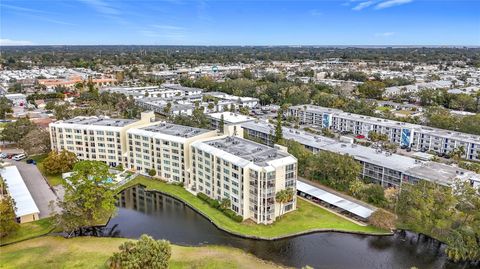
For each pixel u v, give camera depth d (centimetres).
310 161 15100
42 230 11538
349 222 12112
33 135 17888
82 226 11944
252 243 11081
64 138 17388
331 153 14900
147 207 13662
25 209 12162
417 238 11481
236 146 13975
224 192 12962
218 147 13775
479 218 10412
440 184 12650
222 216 12544
